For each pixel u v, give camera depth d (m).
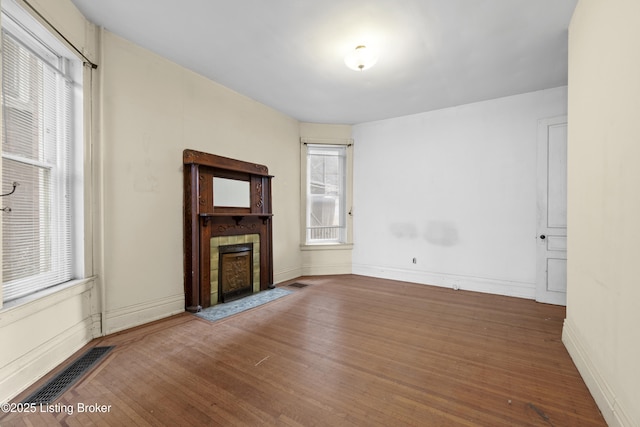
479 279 4.14
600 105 1.70
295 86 3.67
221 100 3.64
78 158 2.37
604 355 1.61
